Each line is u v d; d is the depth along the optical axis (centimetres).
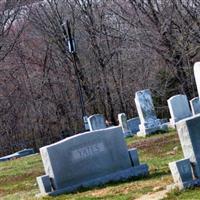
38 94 5803
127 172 1595
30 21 5828
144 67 5228
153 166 1772
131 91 5481
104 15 5500
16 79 5897
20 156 3756
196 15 4628
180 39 4634
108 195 1382
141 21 4916
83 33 5666
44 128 5731
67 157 1572
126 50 5394
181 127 1264
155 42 4747
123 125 3169
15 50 5922
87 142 1598
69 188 1550
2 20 5819
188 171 1241
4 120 5803
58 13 5625
